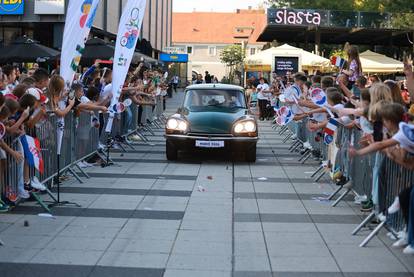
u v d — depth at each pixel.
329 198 8.50
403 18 22.38
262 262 5.63
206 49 83.50
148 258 5.70
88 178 9.84
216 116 12.13
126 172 10.58
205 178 10.18
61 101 8.77
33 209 7.52
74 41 8.63
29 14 23.66
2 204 7.27
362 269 5.45
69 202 7.95
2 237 6.29
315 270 5.41
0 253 5.76
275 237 6.51
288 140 16.50
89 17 8.62
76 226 6.80
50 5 23.27
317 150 12.06
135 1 10.41
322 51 35.00
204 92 13.24
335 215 7.57
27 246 6.00
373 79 10.91
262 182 9.92
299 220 7.30
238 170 11.18
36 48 15.55
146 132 17.73
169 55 40.84
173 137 11.88
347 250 6.04
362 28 22.47
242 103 13.12
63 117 8.61
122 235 6.48
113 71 10.57
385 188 6.21
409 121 5.94
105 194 8.61
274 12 22.03
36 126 7.69
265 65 23.09
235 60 50.44
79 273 5.24
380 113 5.50
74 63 8.66
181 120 12.00
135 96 14.69
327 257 5.80
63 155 9.16
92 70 12.62
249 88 25.20
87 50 16.05
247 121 11.95
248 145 11.83
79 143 10.16
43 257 5.66
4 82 9.31
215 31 83.88
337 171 8.73
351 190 8.41
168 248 6.04
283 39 30.20
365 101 6.91
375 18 22.39
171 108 29.89
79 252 5.84
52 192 8.62
